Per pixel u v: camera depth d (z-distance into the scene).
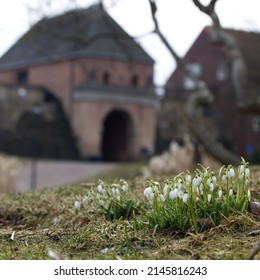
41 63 60.81
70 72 57.66
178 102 61.03
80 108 56.38
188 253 4.35
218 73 63.91
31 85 56.38
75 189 7.18
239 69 17.84
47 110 56.66
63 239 5.08
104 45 57.66
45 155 53.97
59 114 57.19
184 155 19.22
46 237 5.20
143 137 58.53
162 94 59.66
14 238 5.18
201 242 4.53
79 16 20.14
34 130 54.72
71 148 55.69
